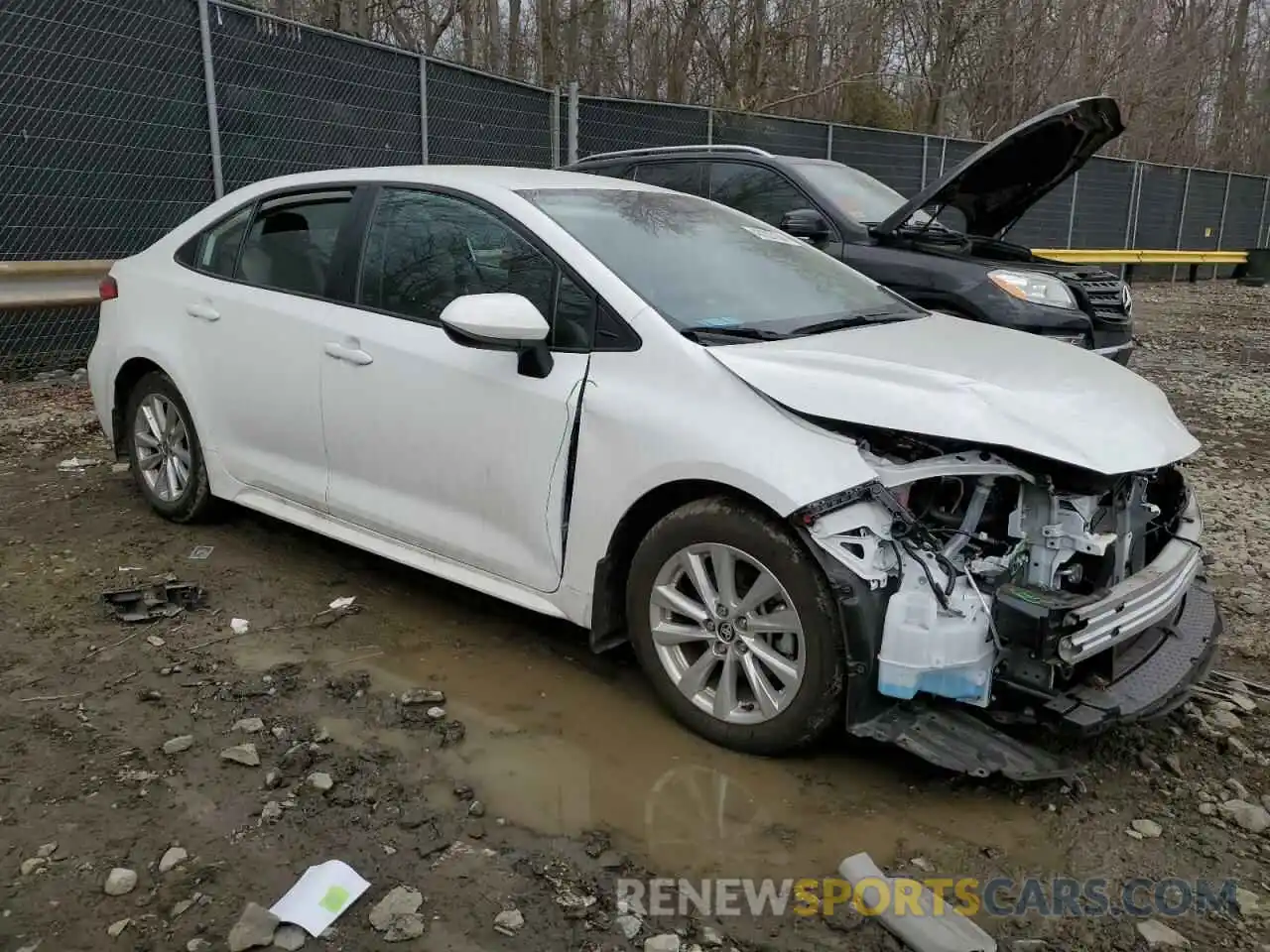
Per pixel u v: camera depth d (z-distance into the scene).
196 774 3.00
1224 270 25.89
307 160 9.45
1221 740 3.36
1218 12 35.06
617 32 19.12
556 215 3.75
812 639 2.94
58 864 2.61
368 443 3.98
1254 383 10.12
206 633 3.92
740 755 3.20
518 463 3.53
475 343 3.35
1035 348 3.71
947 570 2.90
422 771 3.07
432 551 3.90
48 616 4.01
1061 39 26.48
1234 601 4.52
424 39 17.06
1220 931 2.54
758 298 3.78
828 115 22.39
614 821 2.88
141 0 8.14
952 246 7.49
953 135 26.14
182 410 4.82
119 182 8.28
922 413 2.95
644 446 3.20
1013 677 2.91
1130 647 3.30
